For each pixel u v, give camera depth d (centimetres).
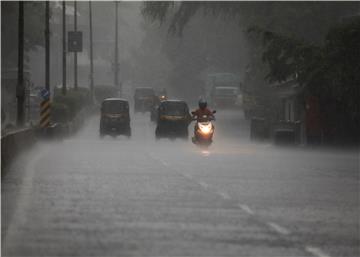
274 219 3025
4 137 5291
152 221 2938
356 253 2339
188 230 2731
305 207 3394
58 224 2853
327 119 8431
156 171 5112
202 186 4203
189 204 3447
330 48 8444
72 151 7256
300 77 8612
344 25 8306
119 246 2409
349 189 4147
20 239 2533
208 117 7688
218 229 2759
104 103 11106
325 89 8425
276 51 8881
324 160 6297
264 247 2412
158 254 2284
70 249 2355
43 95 9569
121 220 2958
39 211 3203
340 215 3159
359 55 8269
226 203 3497
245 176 4809
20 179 4559
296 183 4431
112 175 4825
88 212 3177
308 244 2478
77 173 4950
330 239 2581
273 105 14288
